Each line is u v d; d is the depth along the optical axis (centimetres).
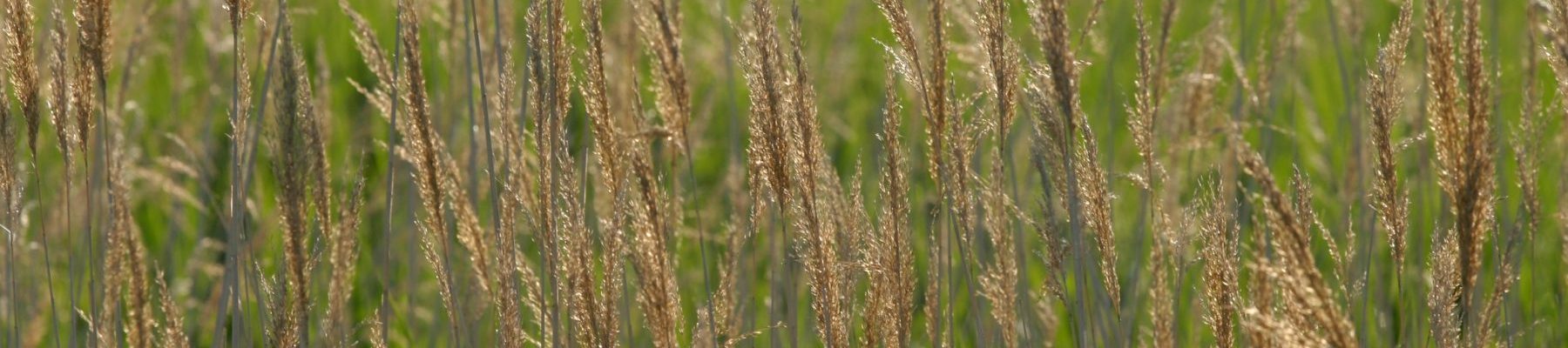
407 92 257
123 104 371
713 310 264
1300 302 175
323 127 393
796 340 289
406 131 317
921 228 415
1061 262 241
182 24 457
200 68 552
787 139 236
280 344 260
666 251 249
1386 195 227
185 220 452
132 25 408
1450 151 203
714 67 495
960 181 253
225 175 467
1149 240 408
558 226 263
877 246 253
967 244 261
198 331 397
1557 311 350
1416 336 339
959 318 401
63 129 254
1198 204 248
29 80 250
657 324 249
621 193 249
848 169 481
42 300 366
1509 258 249
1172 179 369
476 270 286
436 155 262
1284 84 436
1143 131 242
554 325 253
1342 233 377
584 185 258
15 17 245
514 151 277
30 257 369
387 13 571
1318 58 531
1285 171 461
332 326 291
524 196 282
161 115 521
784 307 387
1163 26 346
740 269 347
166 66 537
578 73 467
